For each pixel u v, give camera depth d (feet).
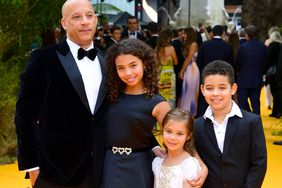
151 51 10.69
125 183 10.53
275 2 55.93
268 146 25.73
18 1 23.35
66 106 10.46
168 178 10.60
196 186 10.39
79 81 10.53
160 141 19.99
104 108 10.71
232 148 10.53
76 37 10.71
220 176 10.55
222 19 57.31
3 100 23.45
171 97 27.84
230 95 10.70
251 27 28.45
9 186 18.93
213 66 10.73
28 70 10.70
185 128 10.56
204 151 10.79
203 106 28.12
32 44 27.58
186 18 56.08
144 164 10.70
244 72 28.32
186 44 28.63
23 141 10.77
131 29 34.47
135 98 10.65
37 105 10.82
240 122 10.59
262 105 41.37
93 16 10.82
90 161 10.53
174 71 29.55
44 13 25.68
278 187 18.90
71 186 10.47
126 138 10.53
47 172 10.53
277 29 34.71
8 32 24.22
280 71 30.04
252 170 10.53
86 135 10.49
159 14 81.00
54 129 10.46
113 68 10.61
